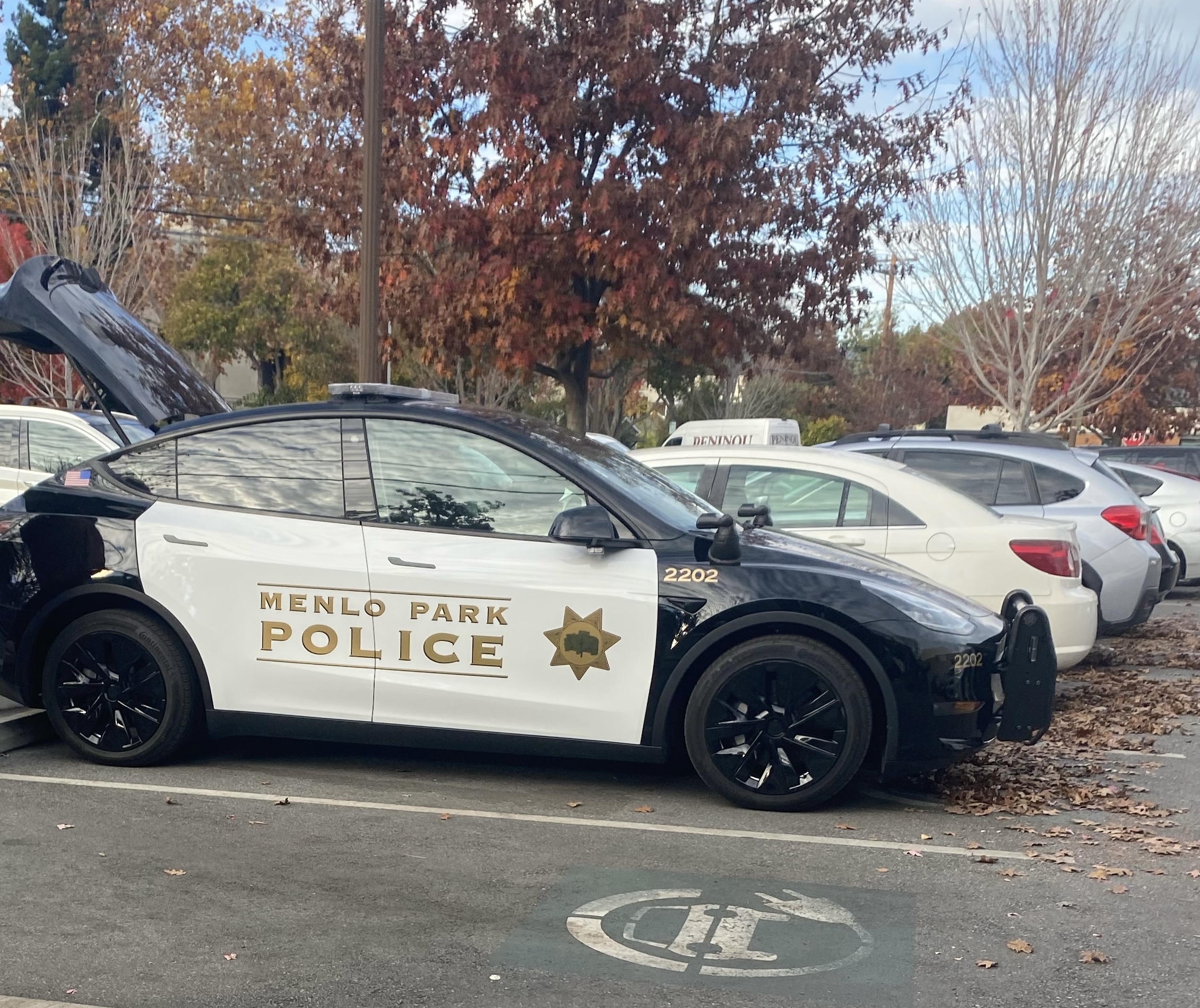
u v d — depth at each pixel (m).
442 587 5.48
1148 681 9.09
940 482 8.18
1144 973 3.76
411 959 3.76
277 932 3.95
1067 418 22.80
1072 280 20.06
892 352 44.19
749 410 39.62
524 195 13.77
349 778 5.80
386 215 15.12
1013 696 5.56
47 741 6.33
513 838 4.96
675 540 5.51
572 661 5.41
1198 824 5.39
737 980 3.67
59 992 3.48
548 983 3.62
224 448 5.91
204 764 5.96
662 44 14.12
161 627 5.74
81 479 5.99
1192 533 14.65
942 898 4.38
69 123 32.19
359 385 5.96
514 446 5.67
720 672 5.38
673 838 5.00
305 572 5.60
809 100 14.55
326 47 16.36
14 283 7.02
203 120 30.97
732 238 14.51
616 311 14.10
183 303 31.22
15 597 5.83
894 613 5.32
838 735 5.31
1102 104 19.66
